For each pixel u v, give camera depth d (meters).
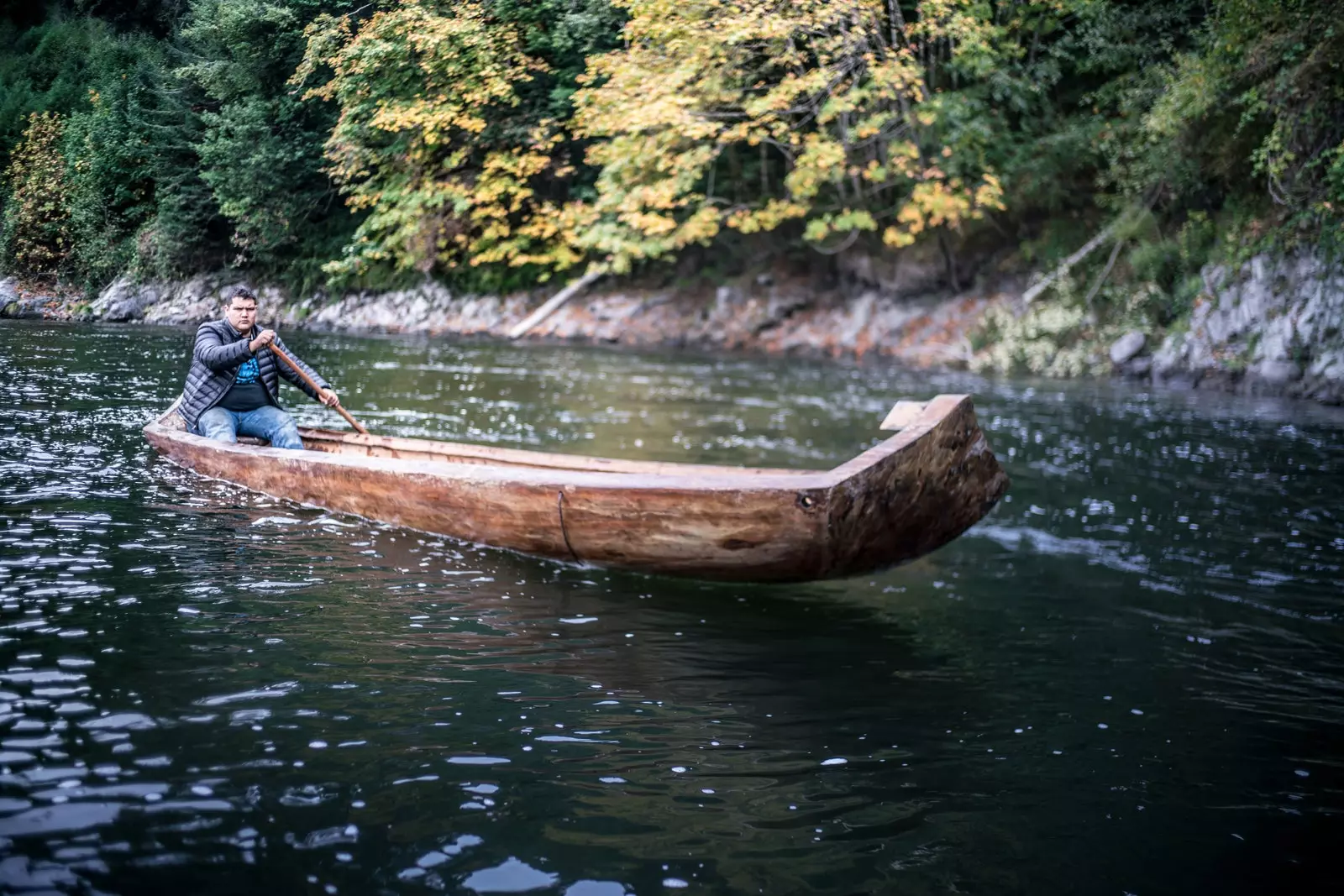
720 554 3.70
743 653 3.43
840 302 15.93
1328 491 6.72
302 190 11.03
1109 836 2.32
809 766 2.57
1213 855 2.27
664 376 11.98
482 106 11.50
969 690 3.28
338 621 3.24
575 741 2.57
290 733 2.42
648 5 11.18
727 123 13.88
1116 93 13.80
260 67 10.41
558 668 3.08
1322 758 2.87
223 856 1.88
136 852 1.86
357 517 4.48
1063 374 13.23
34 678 2.55
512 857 1.99
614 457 7.03
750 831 2.20
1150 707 3.23
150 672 2.67
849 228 15.37
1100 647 3.86
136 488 4.58
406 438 5.96
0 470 4.62
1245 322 12.09
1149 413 10.02
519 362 12.01
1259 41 10.98
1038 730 2.97
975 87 13.76
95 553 3.62
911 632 3.90
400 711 2.62
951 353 14.27
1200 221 13.32
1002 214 15.01
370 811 2.10
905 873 2.08
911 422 3.75
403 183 11.61
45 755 2.18
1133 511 6.20
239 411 5.35
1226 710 3.23
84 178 9.95
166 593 3.30
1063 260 14.09
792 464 7.29
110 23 10.18
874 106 13.84
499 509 4.03
